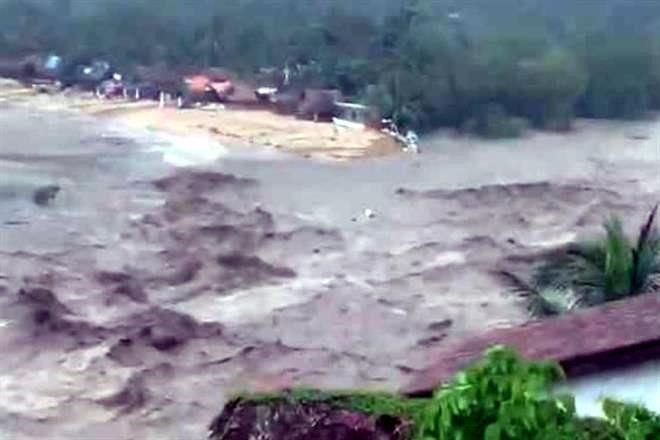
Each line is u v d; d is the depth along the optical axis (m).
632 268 55.59
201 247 121.19
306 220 137.12
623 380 26.17
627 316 29.05
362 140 197.38
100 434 75.44
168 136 186.62
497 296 108.25
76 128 187.88
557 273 58.12
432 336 97.06
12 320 92.00
